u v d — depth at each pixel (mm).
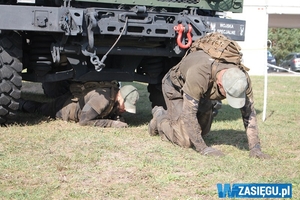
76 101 6988
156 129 6254
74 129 6570
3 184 4344
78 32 6047
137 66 7613
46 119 7285
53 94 9602
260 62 20703
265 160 5219
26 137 6012
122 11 6348
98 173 4711
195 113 5273
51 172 4703
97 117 6934
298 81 17406
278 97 11953
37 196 4074
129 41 6805
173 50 6918
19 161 4988
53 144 5730
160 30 6566
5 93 6301
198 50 5383
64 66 7242
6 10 5969
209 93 5219
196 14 7008
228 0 7223
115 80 7027
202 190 4309
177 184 4453
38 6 6105
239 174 4723
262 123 7883
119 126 6820
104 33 6246
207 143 6125
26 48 6879
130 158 5242
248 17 19938
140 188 4324
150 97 8047
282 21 20250
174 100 5797
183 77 5422
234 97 4867
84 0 6379
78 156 5191
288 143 6293
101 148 5602
